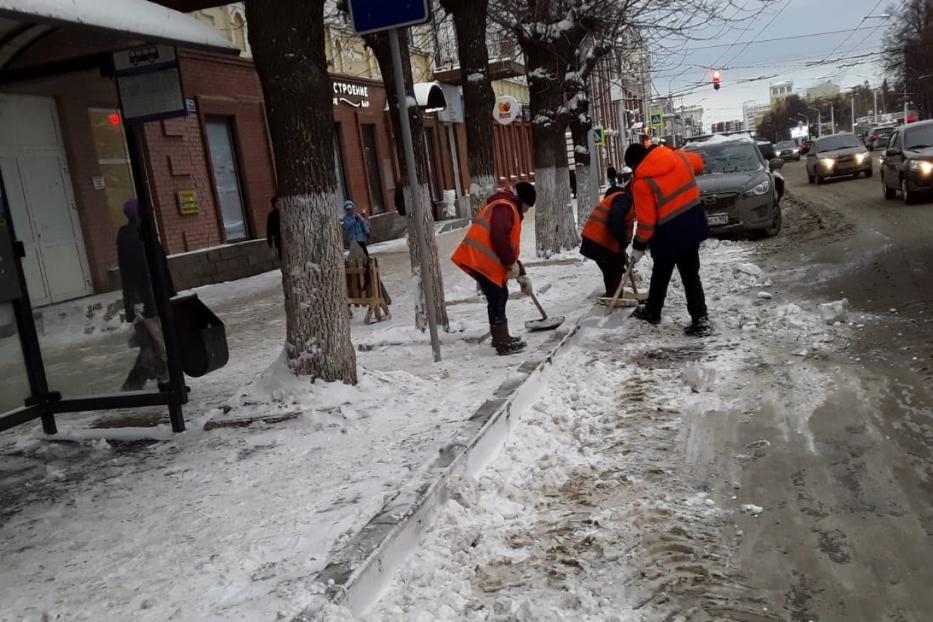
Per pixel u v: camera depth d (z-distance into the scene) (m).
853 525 3.77
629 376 6.70
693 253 7.85
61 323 6.22
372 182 24.80
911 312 7.72
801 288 9.71
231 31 18.00
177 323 6.89
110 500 4.86
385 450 5.13
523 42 14.40
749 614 3.12
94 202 6.00
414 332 8.97
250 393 6.38
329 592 3.21
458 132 31.30
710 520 3.96
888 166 19.05
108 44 5.82
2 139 6.05
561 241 15.28
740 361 6.83
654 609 3.20
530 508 4.27
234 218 18.20
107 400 6.20
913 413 5.15
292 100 6.08
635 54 19.16
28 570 3.95
